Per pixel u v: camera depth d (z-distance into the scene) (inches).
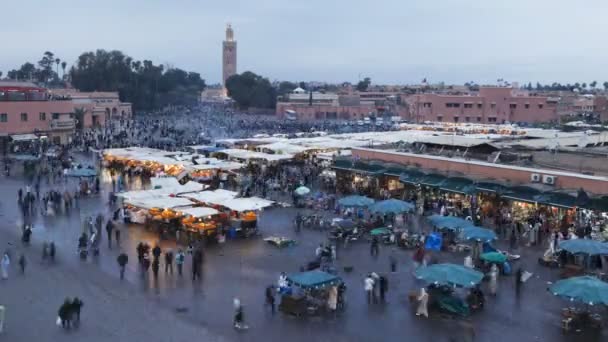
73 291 1111.6
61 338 903.1
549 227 1521.9
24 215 1715.1
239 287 1135.0
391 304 1051.9
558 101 6796.3
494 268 1141.1
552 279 1191.6
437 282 983.0
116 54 7135.8
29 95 3469.5
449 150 2139.5
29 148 3065.9
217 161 2374.5
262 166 2481.5
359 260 1315.2
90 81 6786.4
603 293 903.7
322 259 1288.1
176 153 2596.0
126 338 904.3
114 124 4800.7
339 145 2603.3
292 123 5438.0
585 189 1542.8
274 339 901.8
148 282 1162.6
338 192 2073.1
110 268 1248.2
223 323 962.7
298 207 1893.5
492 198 1710.1
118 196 1718.8
